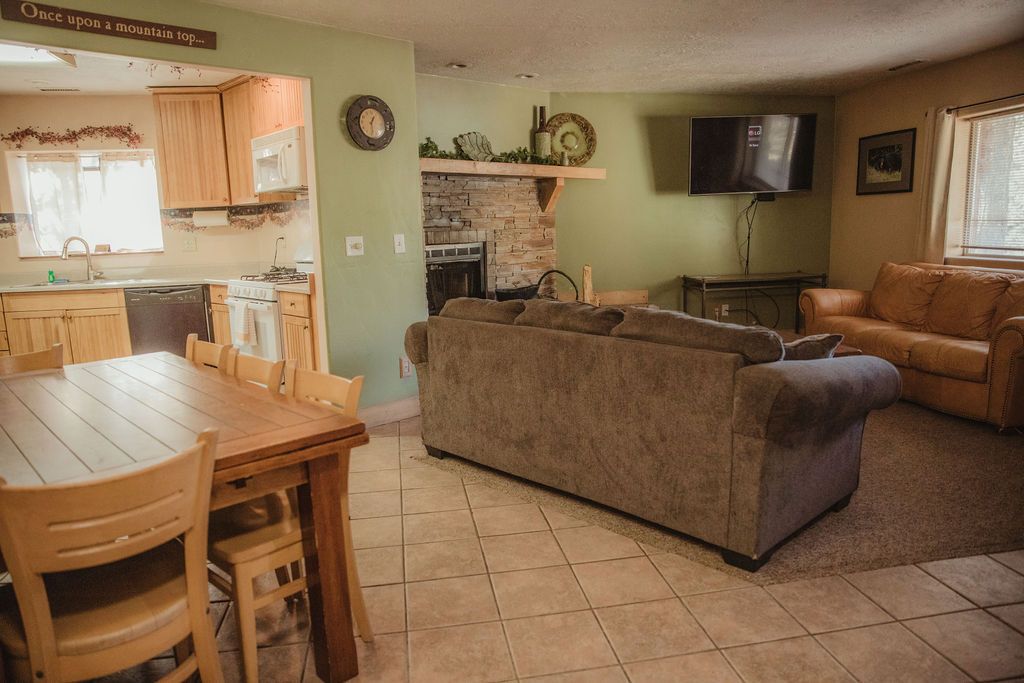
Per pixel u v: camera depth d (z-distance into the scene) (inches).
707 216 259.6
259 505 77.4
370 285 163.8
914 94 223.6
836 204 264.2
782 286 259.8
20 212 215.6
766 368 86.9
